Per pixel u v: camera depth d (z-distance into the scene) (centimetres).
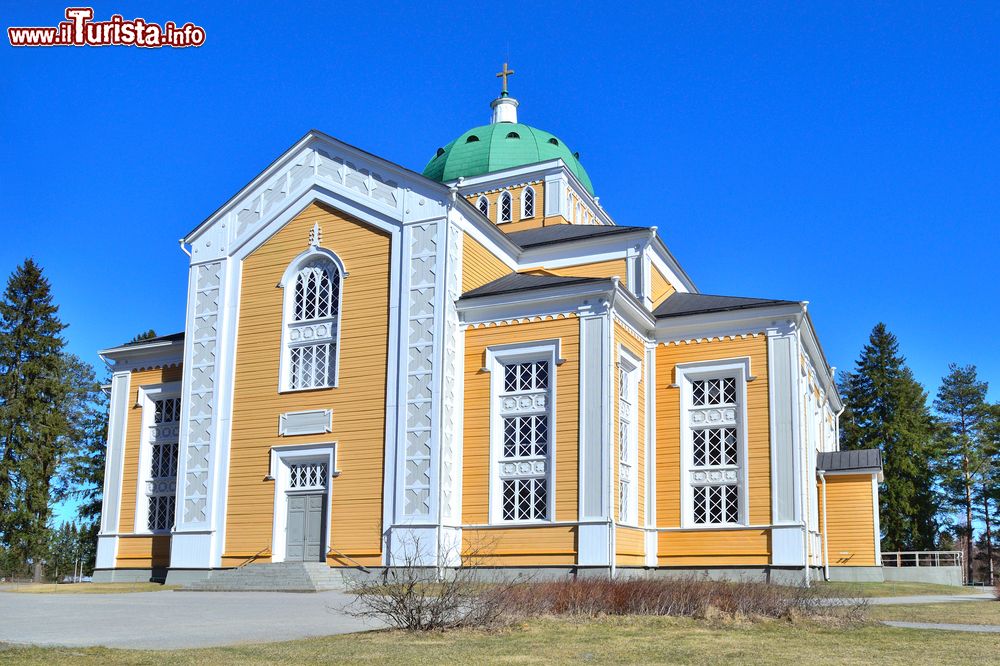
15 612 1972
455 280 3158
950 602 2583
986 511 7819
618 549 2908
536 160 4894
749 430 3161
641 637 1466
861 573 3972
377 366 3153
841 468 4088
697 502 3216
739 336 3241
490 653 1262
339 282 3303
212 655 1220
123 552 3734
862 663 1216
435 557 2889
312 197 3416
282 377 3312
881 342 7762
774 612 1814
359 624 1703
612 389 2923
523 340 3050
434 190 3184
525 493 2964
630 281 3616
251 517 3247
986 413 7981
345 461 3127
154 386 3844
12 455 6019
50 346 6294
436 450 2973
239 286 3484
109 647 1329
